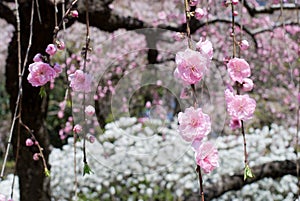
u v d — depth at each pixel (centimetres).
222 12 360
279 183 401
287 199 390
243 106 125
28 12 239
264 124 506
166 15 423
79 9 241
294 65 449
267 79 471
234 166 409
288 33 414
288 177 399
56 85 545
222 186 295
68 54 405
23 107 284
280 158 416
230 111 125
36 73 136
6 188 412
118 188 431
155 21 417
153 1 452
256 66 451
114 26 271
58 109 580
